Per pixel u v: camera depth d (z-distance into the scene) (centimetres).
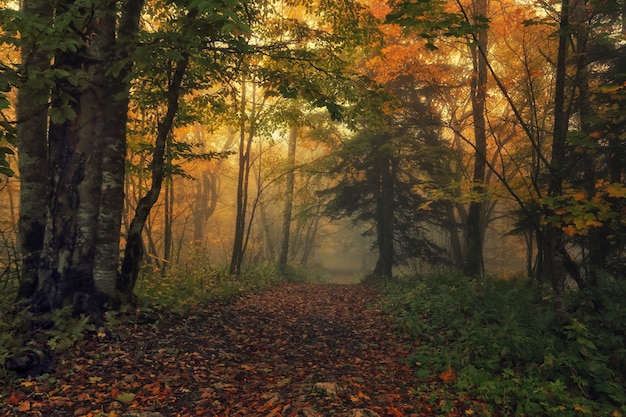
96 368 562
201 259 1589
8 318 627
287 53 1002
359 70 2034
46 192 758
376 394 564
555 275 721
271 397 528
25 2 725
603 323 722
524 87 1591
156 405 489
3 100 431
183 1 530
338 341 855
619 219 998
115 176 761
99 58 749
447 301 955
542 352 629
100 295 732
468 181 1020
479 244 1388
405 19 627
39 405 456
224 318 927
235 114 1355
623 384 580
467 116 2020
